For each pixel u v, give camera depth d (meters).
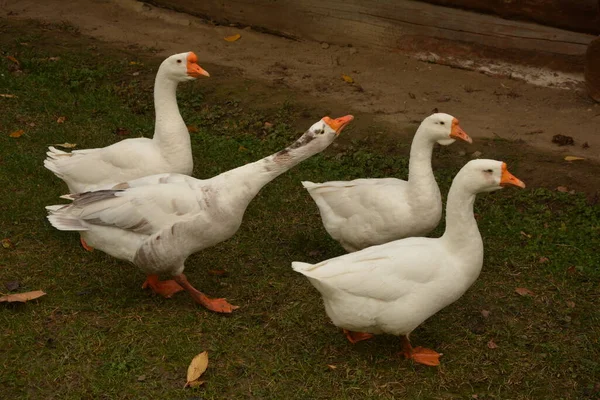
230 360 2.87
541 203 3.82
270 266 3.36
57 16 5.93
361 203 3.20
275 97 4.79
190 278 3.28
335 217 3.27
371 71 5.13
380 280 2.75
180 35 5.68
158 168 3.35
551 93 4.78
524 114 4.58
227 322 3.02
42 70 4.98
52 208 3.05
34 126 4.29
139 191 3.00
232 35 5.67
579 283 3.30
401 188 3.19
